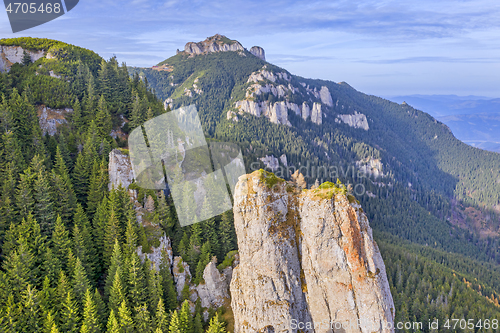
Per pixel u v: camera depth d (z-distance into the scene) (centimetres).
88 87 10856
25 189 6525
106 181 7756
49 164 7981
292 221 4919
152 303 6125
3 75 10144
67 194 7225
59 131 9575
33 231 6162
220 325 5997
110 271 6197
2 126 7806
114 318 5253
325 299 4644
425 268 14550
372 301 4434
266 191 4891
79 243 6334
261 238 4816
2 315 4797
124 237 6938
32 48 12025
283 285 4728
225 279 7500
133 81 13600
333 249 4628
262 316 4775
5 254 5794
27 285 5309
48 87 10319
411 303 11469
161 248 7094
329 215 4656
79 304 5569
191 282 7306
